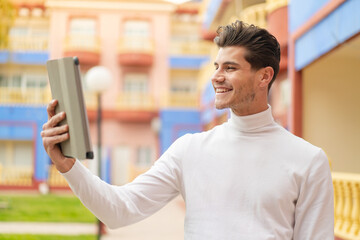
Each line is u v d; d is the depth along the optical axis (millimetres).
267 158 1877
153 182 1998
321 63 7316
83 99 1646
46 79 22047
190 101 21469
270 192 1827
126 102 21688
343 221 5422
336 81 7336
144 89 22391
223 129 2012
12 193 17281
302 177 1844
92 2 22453
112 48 22406
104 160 21484
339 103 7312
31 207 12258
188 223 1942
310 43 6512
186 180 1965
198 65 22625
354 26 5012
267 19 9492
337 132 7262
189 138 2043
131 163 21906
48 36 22734
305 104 7238
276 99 11453
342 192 5441
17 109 20500
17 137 20453
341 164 7250
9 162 20859
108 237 8188
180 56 22625
